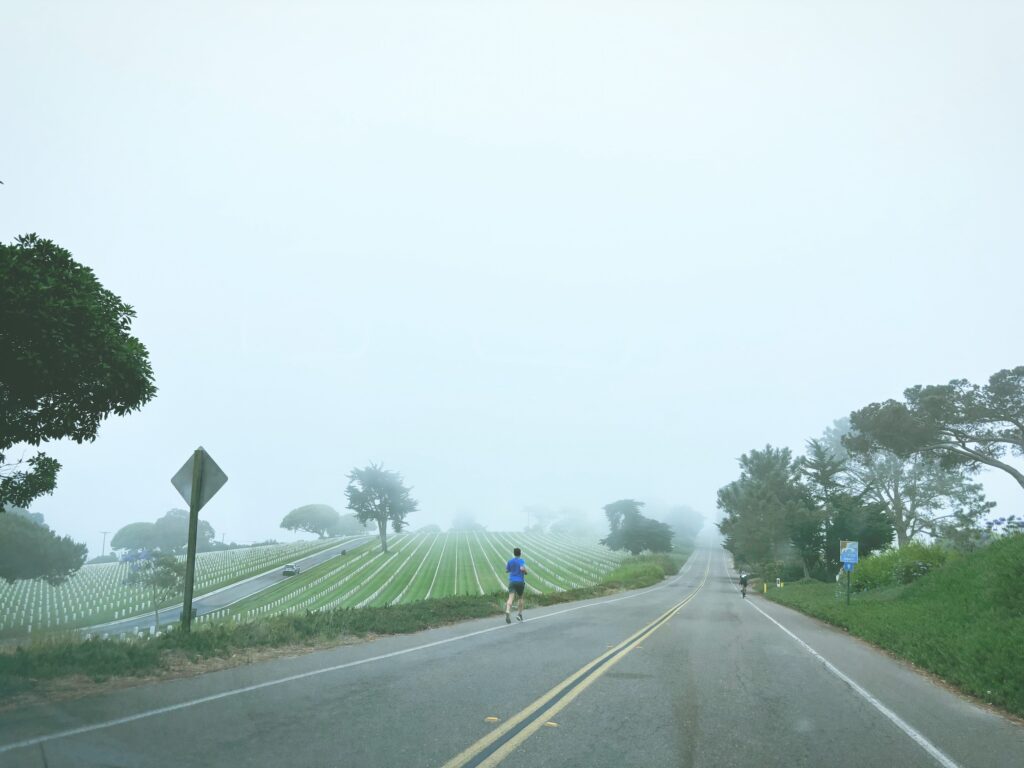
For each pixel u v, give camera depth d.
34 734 5.66
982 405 46.44
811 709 7.62
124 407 9.96
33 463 10.19
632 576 77.50
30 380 8.59
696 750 5.71
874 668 11.65
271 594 73.94
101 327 9.27
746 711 7.33
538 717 6.61
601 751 5.56
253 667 9.40
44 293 8.61
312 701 7.15
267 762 5.02
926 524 74.50
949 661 11.30
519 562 17.78
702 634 15.68
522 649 11.64
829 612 24.64
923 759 5.77
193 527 11.70
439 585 77.00
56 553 66.75
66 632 10.78
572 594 34.84
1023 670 9.23
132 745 5.38
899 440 49.47
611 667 9.88
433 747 5.51
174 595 70.88
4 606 67.94
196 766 4.88
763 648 13.51
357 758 5.17
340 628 13.75
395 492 120.75
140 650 9.68
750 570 97.06
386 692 7.67
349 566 98.75
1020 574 17.05
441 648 11.69
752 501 81.62
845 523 61.12
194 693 7.52
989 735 6.86
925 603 20.88
